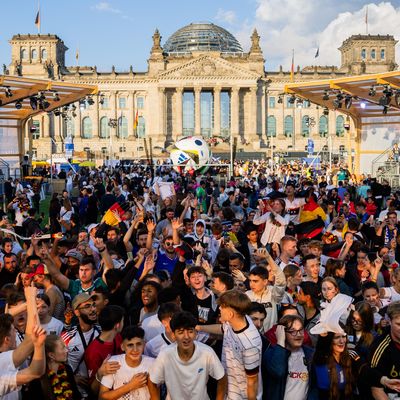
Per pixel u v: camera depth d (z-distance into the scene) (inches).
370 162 2095.2
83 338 418.9
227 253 610.9
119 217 757.3
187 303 470.3
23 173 2313.0
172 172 2381.9
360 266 604.7
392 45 6712.6
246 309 367.9
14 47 6417.3
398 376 352.2
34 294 325.4
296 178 2402.8
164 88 6087.6
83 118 6289.4
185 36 7519.7
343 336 373.4
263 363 385.7
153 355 403.5
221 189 1583.4
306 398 383.9
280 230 687.1
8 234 802.8
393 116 2007.9
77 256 611.8
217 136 5935.0
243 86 6048.2
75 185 1998.0
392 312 351.9
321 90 1815.9
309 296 468.8
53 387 346.9
